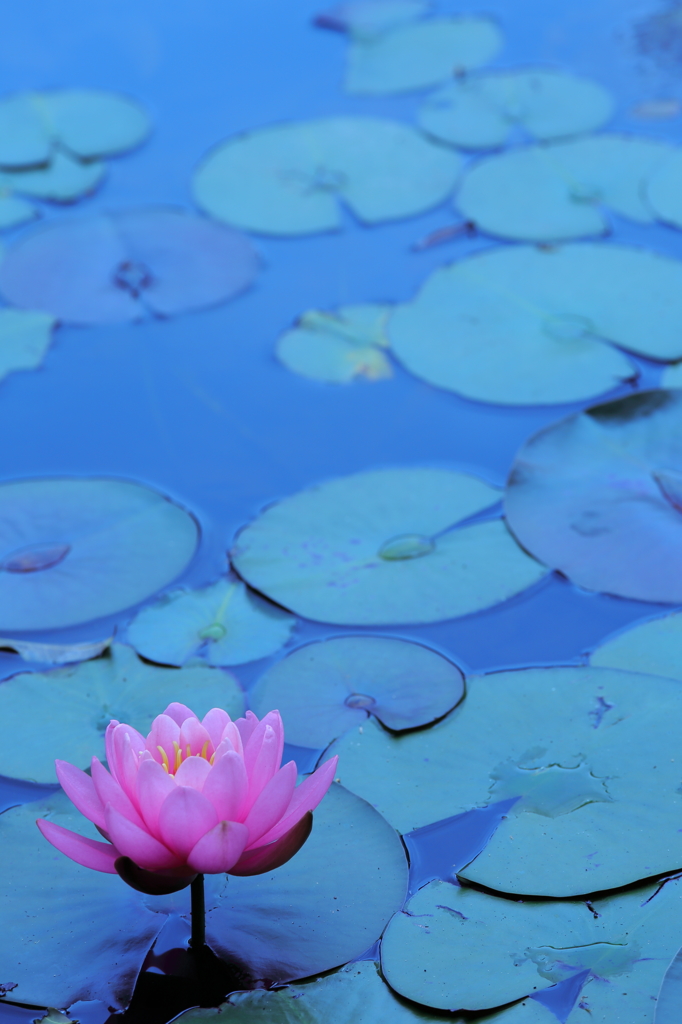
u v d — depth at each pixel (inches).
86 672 106.8
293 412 114.7
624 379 113.9
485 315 117.0
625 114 127.1
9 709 106.0
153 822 100.7
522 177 123.8
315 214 123.3
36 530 110.5
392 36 148.4
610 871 102.7
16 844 103.6
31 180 126.0
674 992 100.9
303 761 104.8
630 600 107.8
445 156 125.8
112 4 163.3
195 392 115.8
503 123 127.3
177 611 108.3
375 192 124.3
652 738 104.6
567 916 102.2
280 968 101.8
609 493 110.0
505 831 103.4
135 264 120.9
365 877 103.0
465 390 114.7
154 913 102.7
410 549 109.4
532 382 114.5
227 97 136.0
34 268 120.9
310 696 106.0
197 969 101.9
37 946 102.2
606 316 116.1
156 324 118.6
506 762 104.5
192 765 100.6
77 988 101.7
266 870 101.3
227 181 125.0
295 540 110.0
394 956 101.9
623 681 105.7
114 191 125.2
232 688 106.3
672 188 122.1
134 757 100.8
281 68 142.5
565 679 105.9
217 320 118.6
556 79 132.2
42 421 114.9
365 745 105.0
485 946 101.9
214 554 110.0
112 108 133.6
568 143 125.4
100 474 112.8
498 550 109.1
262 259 121.3
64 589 109.0
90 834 103.6
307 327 117.8
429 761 104.7
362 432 113.7
